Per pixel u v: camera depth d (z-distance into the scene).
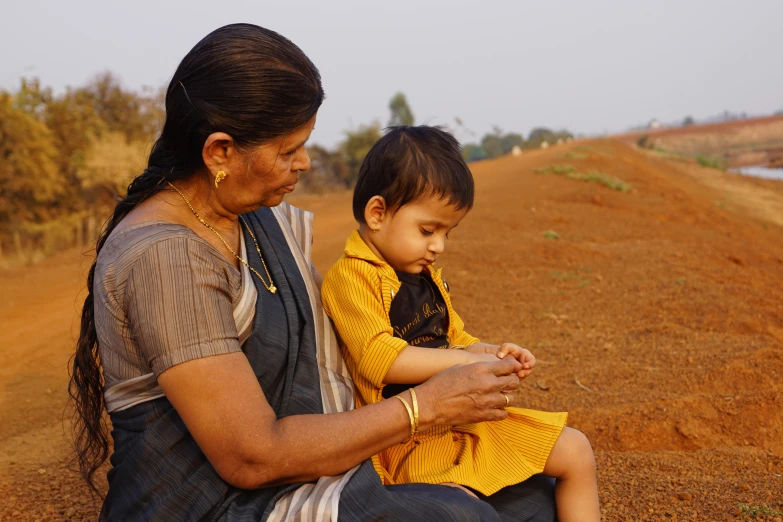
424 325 2.45
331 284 2.35
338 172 43.06
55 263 13.45
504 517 2.19
